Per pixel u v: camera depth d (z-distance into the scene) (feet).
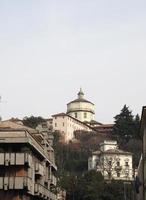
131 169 560.20
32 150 204.13
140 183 231.91
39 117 629.10
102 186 412.77
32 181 201.67
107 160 553.23
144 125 206.39
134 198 334.65
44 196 232.32
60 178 433.07
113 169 528.63
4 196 186.29
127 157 569.23
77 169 614.34
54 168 291.99
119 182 414.82
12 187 183.93
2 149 189.67
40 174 217.97
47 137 288.71
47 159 250.16
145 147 202.39
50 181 266.98
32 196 214.69
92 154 596.29
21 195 187.83
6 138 189.16
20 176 186.70
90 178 429.38
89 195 411.34
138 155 620.08
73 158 636.07
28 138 188.75
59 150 634.02
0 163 185.68
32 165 203.41
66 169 610.24
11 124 241.14
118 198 404.36
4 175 187.83
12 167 188.34
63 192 411.54
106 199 406.41
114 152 566.77
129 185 409.28
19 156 186.19
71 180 428.97
